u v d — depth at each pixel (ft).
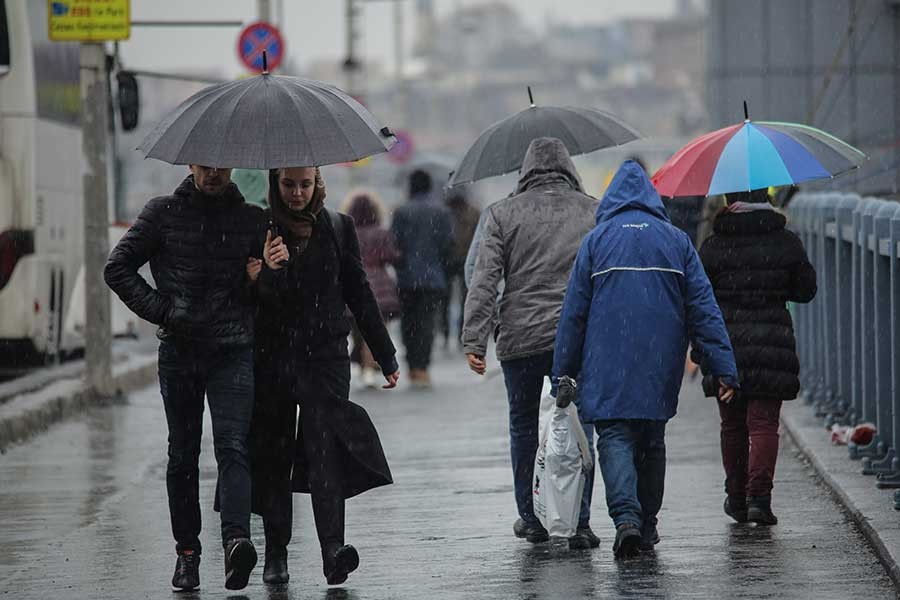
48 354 179.01
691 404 130.31
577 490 71.97
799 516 78.95
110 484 97.96
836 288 109.81
